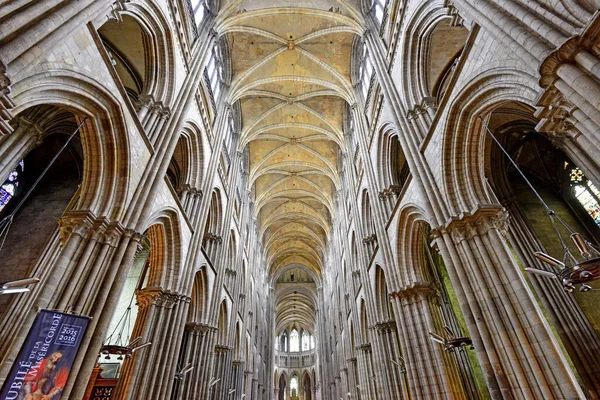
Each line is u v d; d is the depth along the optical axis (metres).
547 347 6.95
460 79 9.41
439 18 11.05
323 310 48.25
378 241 16.75
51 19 6.29
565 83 5.36
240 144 27.11
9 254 13.22
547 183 15.65
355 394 26.41
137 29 13.24
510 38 6.51
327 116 28.39
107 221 9.14
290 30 22.50
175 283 13.63
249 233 33.28
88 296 8.12
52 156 15.60
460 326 17.34
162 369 11.94
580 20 5.22
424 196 11.12
